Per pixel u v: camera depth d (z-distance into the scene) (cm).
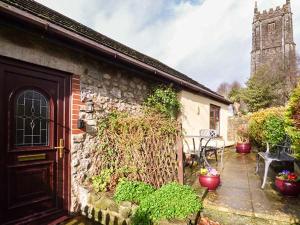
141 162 419
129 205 355
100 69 462
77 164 406
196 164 655
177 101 686
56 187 375
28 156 338
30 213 338
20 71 333
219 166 688
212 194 431
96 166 441
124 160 438
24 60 331
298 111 282
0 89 308
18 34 325
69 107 402
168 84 655
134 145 425
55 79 381
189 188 386
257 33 4453
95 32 748
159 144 423
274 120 572
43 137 361
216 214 365
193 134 801
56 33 331
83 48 390
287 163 592
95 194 393
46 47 361
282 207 369
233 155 902
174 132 436
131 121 440
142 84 587
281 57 3478
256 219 346
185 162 652
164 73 591
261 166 683
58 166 379
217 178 450
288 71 2844
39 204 351
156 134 423
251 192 442
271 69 2928
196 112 830
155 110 592
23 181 332
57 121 381
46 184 361
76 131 406
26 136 338
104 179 421
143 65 505
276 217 338
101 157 450
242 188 467
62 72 391
